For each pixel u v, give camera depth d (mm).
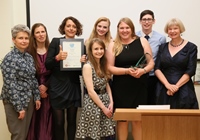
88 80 2607
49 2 3418
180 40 2836
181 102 2699
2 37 3270
